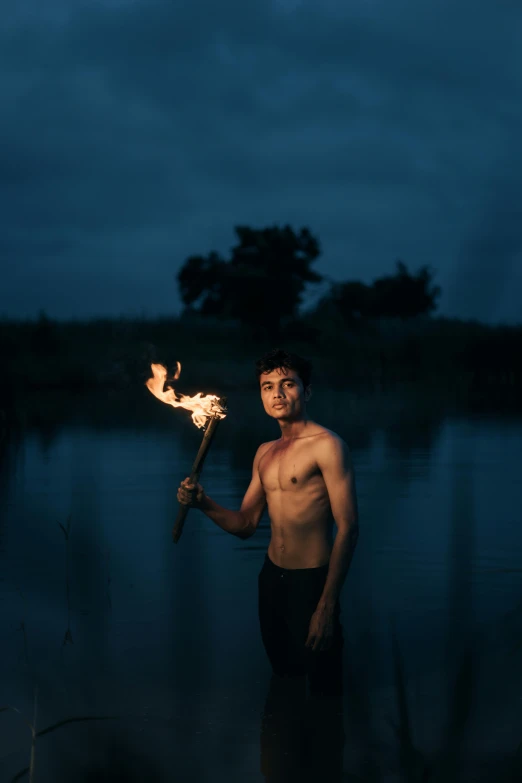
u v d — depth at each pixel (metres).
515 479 7.80
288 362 3.33
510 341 25.59
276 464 3.34
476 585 4.34
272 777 2.41
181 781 2.35
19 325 28.36
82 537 5.72
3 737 2.71
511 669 1.67
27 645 3.61
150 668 3.35
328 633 3.03
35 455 10.11
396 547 5.08
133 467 9.01
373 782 1.96
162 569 4.92
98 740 2.01
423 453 9.62
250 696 3.09
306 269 32.62
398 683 1.38
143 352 23.78
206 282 34.34
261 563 5.09
